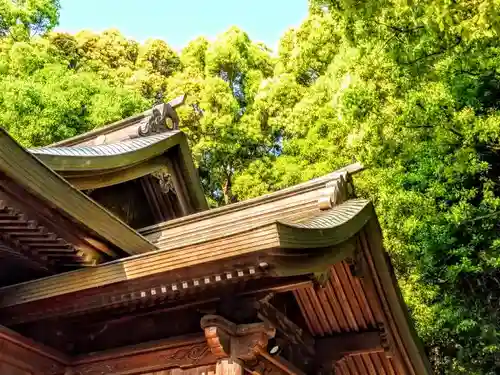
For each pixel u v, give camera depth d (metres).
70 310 4.63
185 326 4.75
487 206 11.55
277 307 5.41
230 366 4.26
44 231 4.39
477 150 12.22
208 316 4.30
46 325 4.99
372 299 5.53
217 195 25.59
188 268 4.05
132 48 28.83
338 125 19.30
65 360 5.02
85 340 5.14
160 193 8.42
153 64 29.06
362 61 12.77
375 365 6.31
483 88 12.10
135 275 4.20
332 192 5.79
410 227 11.73
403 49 10.13
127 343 4.93
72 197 4.36
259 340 4.29
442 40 9.33
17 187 4.02
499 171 12.46
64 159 5.96
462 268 11.30
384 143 11.97
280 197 6.20
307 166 20.73
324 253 4.48
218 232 6.09
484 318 12.05
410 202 11.76
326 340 5.95
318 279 4.51
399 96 12.12
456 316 12.21
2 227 4.38
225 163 24.84
